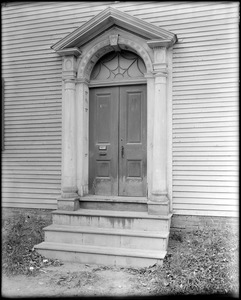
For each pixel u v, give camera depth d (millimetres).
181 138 4855
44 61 5648
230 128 4648
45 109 5625
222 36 4711
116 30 5121
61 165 5480
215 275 3568
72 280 3654
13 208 5750
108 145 5398
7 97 5812
